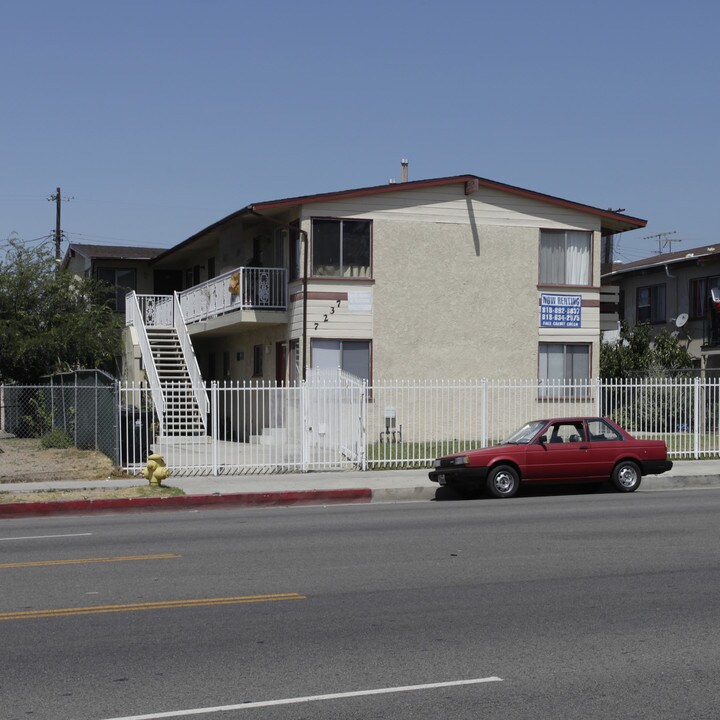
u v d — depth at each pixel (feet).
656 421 87.45
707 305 119.55
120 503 55.31
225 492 58.59
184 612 28.48
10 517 53.06
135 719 19.38
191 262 136.98
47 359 119.75
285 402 85.87
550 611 28.32
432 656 23.71
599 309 101.55
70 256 161.38
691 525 45.91
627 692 20.97
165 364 102.53
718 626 26.53
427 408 95.66
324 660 23.43
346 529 45.85
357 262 94.43
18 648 24.68
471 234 97.45
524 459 59.67
